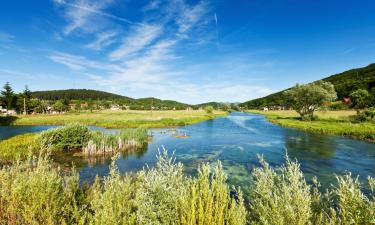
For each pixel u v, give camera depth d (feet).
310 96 213.05
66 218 17.90
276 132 150.41
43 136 83.66
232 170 61.72
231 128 180.04
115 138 97.25
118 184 19.42
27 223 15.65
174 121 213.87
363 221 13.04
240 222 13.69
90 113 371.15
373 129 128.67
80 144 89.61
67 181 23.79
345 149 91.61
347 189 14.29
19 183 17.39
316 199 18.12
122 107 585.22
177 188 15.80
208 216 13.16
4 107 354.95
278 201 15.83
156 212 13.82
